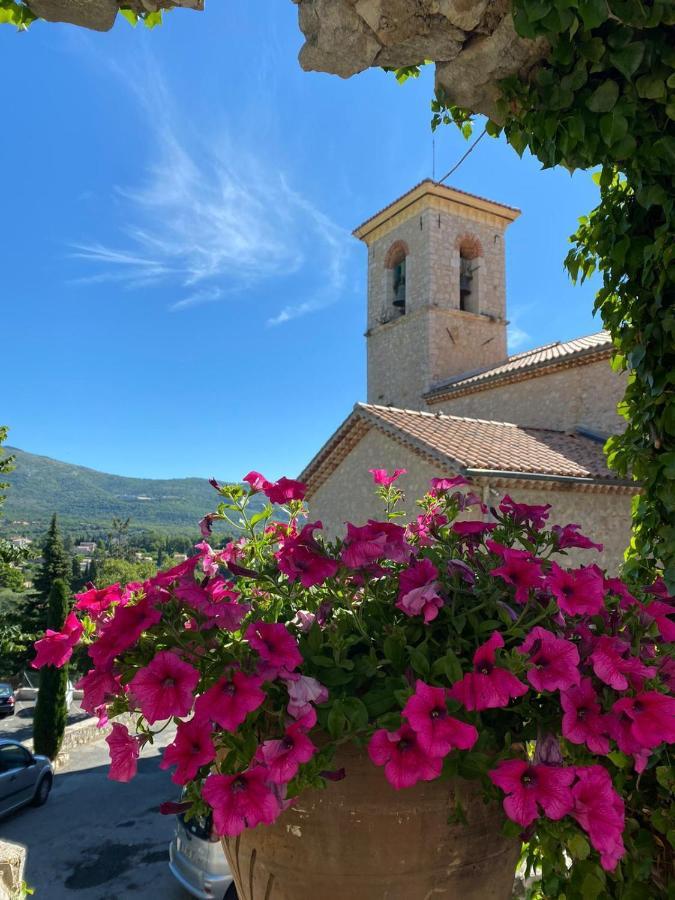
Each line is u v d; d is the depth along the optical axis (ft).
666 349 7.49
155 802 37.93
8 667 92.58
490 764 3.96
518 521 5.81
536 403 54.90
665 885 5.68
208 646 4.09
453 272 74.64
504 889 4.61
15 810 36.22
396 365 76.84
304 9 7.86
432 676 4.13
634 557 8.64
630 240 8.08
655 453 8.01
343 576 4.71
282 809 3.88
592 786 3.76
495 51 7.52
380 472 7.57
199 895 22.04
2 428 44.06
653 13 6.50
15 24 7.57
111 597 4.93
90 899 25.66
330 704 4.11
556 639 4.08
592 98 7.10
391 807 4.09
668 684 4.69
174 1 7.47
